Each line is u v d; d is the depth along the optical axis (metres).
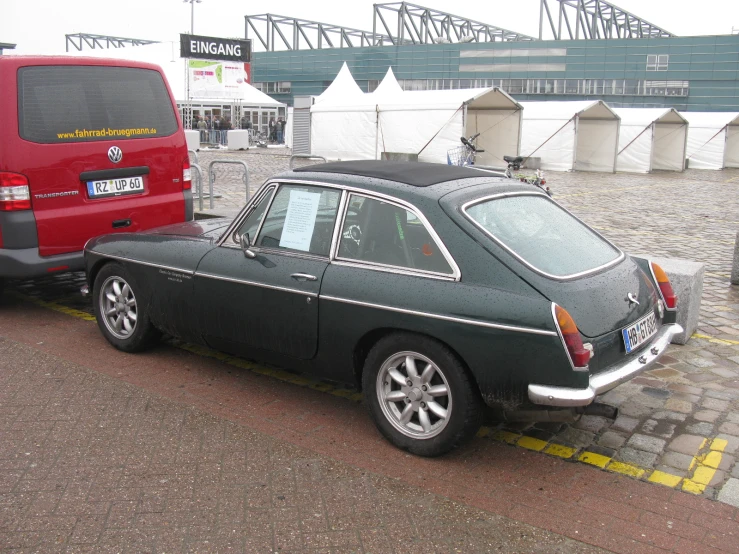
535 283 3.64
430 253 3.90
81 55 6.54
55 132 6.27
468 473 3.85
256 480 3.74
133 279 5.38
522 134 29.41
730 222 14.17
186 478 3.74
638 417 4.59
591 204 17.12
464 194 4.10
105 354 5.61
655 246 11.09
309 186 4.52
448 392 3.80
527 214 4.29
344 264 4.20
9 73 6.03
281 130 43.41
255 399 4.81
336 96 30.02
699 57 66.75
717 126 33.00
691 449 4.15
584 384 3.46
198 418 4.48
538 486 3.72
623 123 29.64
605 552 3.16
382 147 26.86
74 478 3.72
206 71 40.56
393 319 3.89
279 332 4.45
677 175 28.91
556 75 72.75
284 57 85.62
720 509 3.52
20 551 3.10
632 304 3.96
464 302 3.69
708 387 5.11
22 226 6.12
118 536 3.22
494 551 3.16
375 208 4.18
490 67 74.94
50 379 5.07
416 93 26.97
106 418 4.45
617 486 3.73
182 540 3.20
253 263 4.59
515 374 3.56
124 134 6.78
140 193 6.98
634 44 69.12
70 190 6.40
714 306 7.34
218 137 38.91
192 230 5.58
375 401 4.11
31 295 7.48
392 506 3.51
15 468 3.80
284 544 3.19
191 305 4.95
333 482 3.73
